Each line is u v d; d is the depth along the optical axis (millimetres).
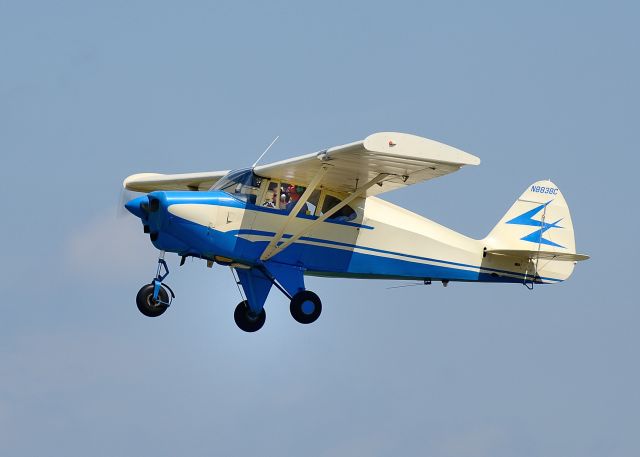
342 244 61875
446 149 54625
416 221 64312
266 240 60156
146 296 59406
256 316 63656
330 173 59000
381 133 53375
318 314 60625
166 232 58938
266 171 59406
